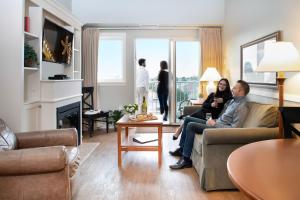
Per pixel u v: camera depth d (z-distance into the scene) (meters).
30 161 1.91
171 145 4.44
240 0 4.53
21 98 2.88
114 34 5.98
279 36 3.06
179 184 2.81
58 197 2.01
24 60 3.09
